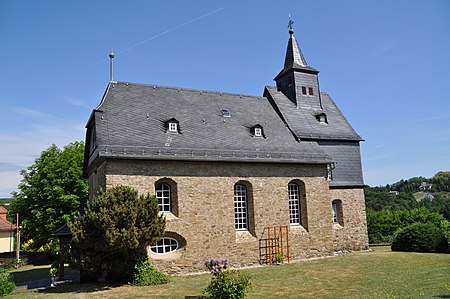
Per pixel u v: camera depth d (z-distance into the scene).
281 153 22.36
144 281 15.93
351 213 25.95
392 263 19.05
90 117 20.88
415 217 40.28
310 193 23.08
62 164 35.44
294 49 28.84
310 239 22.53
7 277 16.09
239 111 24.89
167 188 19.30
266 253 20.78
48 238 34.72
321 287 14.12
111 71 22.88
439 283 13.44
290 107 27.14
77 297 13.81
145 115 21.03
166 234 18.55
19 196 36.97
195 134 21.03
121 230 15.07
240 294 11.12
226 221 19.95
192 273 18.58
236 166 20.81
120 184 17.73
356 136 27.31
